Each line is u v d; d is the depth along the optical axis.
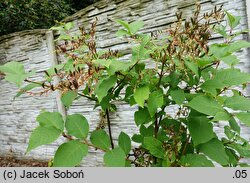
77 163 0.54
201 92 0.69
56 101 2.04
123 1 1.64
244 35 1.27
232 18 0.76
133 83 0.65
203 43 0.62
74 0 3.39
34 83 0.64
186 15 1.42
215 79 0.62
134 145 1.65
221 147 0.60
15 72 0.59
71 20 1.88
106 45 1.73
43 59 2.07
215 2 1.34
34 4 2.66
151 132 0.74
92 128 1.87
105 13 1.72
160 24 1.51
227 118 0.49
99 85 0.62
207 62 0.62
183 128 0.72
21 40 2.18
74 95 0.66
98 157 1.89
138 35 0.80
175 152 0.65
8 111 2.43
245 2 1.26
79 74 0.63
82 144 0.57
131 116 1.70
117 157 0.57
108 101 0.71
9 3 2.53
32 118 2.24
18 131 2.38
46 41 2.02
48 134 0.55
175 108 1.46
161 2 1.50
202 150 0.61
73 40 0.79
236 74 0.61
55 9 2.78
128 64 0.60
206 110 0.52
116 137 1.77
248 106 0.54
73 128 0.59
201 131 0.59
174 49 0.61
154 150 0.62
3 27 2.64
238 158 0.76
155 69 0.65
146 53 0.60
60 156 0.55
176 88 0.66
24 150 2.35
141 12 1.58
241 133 1.34
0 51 2.35
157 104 0.61
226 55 0.63
